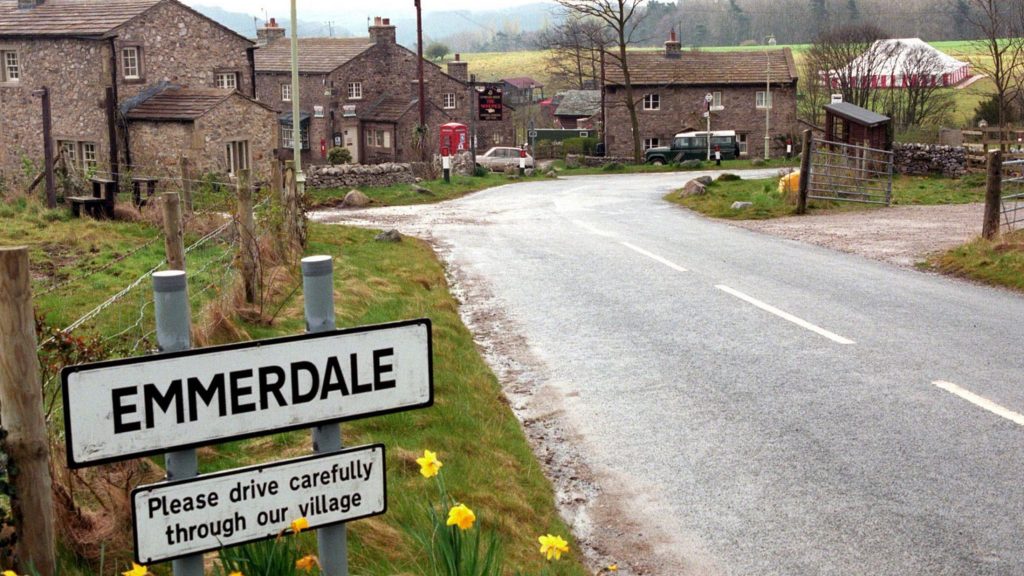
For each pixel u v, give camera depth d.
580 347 11.16
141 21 35.38
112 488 5.11
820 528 6.45
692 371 10.02
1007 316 12.05
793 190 26.30
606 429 8.47
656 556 6.16
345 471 3.20
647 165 52.41
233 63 38.97
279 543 3.55
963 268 15.20
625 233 20.97
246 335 9.39
